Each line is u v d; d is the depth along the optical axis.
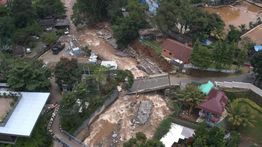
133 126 92.56
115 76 103.81
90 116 92.44
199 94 91.69
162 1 128.12
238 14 154.38
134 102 100.19
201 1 158.75
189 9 122.56
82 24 139.62
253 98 98.19
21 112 86.19
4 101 90.31
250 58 109.88
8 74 97.06
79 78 99.94
